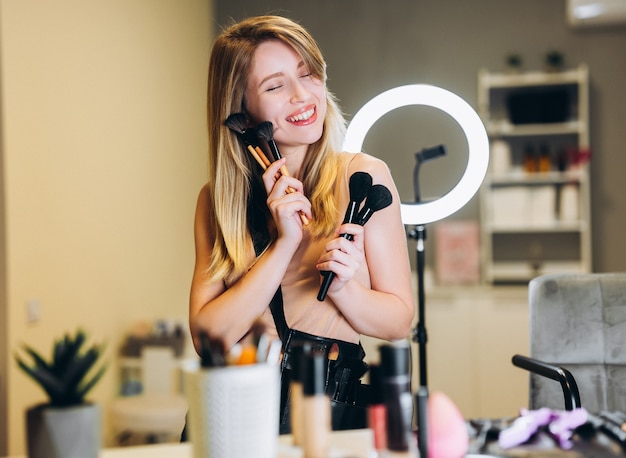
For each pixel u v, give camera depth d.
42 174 3.17
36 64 3.14
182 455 1.29
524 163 5.53
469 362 5.07
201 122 5.24
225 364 1.13
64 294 3.33
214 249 1.81
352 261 1.57
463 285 5.47
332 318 1.72
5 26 2.93
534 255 5.63
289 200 1.64
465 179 2.13
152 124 4.36
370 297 1.65
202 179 5.23
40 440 1.07
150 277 4.29
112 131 3.84
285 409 1.68
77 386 1.11
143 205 4.21
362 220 1.59
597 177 5.57
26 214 3.05
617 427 1.37
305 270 1.73
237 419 1.07
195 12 5.16
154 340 3.93
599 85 5.55
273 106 1.73
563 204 5.41
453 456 1.20
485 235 5.52
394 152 5.71
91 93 3.62
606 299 2.31
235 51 1.76
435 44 5.68
